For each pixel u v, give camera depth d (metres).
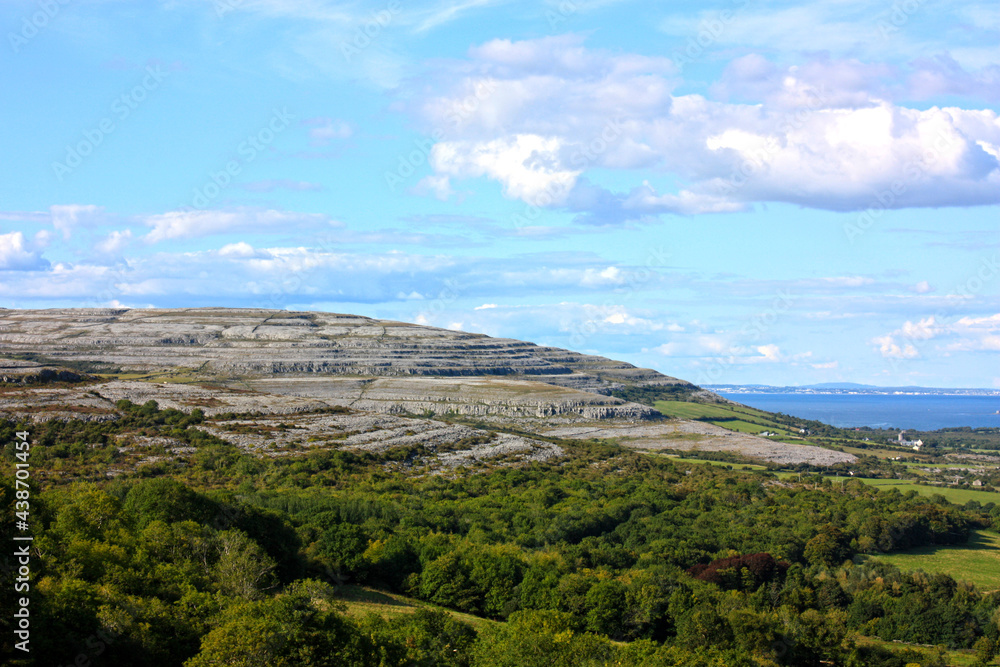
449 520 136.75
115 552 75.38
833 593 118.12
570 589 101.00
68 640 57.91
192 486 135.50
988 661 99.62
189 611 68.75
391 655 68.62
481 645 83.06
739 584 117.44
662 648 84.62
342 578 105.62
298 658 63.34
